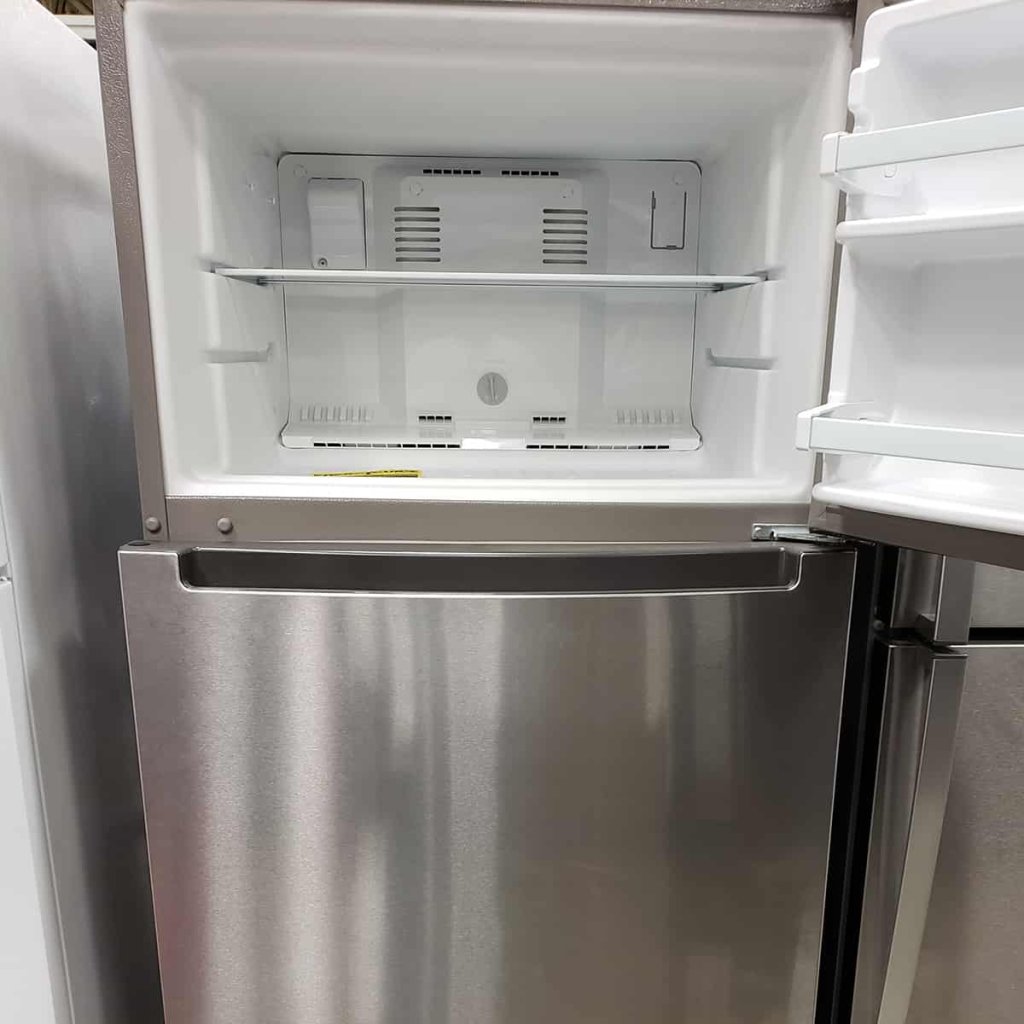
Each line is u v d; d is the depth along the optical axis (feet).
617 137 3.17
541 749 2.56
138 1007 3.64
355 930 2.71
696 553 2.60
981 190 2.18
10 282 2.67
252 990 2.79
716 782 2.63
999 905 2.62
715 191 3.40
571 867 2.65
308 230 3.47
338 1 2.34
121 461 3.56
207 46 2.46
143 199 2.44
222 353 2.90
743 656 2.55
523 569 2.60
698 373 3.59
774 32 2.42
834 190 2.48
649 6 2.36
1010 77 2.16
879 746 2.58
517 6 2.35
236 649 2.50
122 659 3.55
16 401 2.70
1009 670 2.43
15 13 2.70
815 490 2.35
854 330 2.26
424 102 2.83
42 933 2.82
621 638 2.49
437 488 2.66
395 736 2.54
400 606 2.44
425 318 3.53
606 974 2.76
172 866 2.69
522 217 3.49
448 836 2.62
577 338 3.58
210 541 2.61
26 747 2.73
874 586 2.62
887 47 2.11
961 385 2.30
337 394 3.56
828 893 3.00
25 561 2.74
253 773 2.59
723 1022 2.85
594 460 3.44
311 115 2.96
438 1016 2.78
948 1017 2.74
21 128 2.74
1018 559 1.98
